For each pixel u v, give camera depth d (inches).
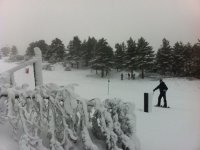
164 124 384.2
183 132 337.4
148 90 1136.8
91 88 1107.9
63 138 222.1
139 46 2310.5
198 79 1882.4
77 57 2669.8
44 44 2918.3
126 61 2319.1
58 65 2628.0
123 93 919.7
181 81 1734.7
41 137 225.5
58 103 224.1
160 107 582.9
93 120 240.4
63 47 2844.5
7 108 225.6
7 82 260.1
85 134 221.8
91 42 2669.8
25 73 1494.8
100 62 2268.7
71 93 224.7
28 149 204.5
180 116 453.7
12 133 215.8
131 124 239.3
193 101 721.6
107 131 228.1
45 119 226.5
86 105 228.4
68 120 227.0
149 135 319.0
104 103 241.9
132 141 233.3
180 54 2198.6
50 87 227.9
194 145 283.4
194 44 2160.4
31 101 223.0
